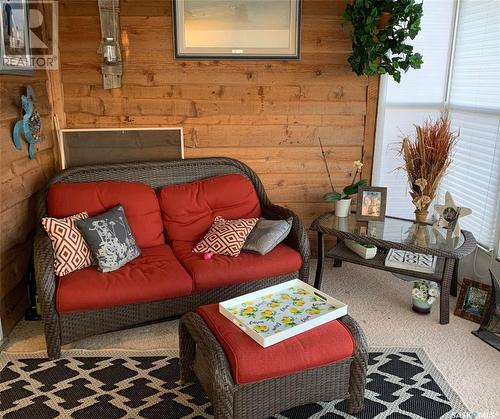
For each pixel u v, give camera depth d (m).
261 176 3.69
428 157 3.12
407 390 2.26
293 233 2.95
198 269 2.64
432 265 2.91
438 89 3.73
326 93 3.58
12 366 2.40
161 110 3.47
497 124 3.14
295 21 3.40
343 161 3.73
